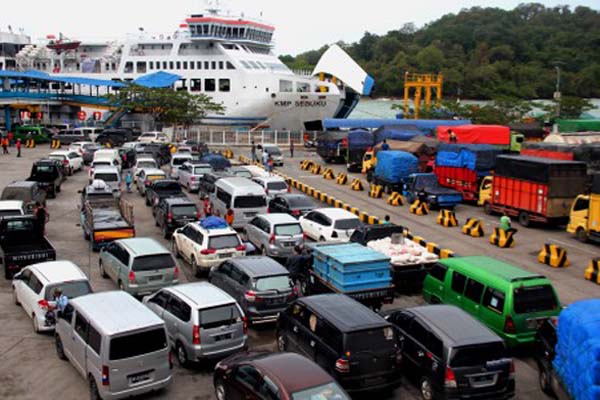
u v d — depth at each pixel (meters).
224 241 20.12
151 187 31.28
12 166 45.47
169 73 65.31
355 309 12.81
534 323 14.01
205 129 66.50
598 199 24.69
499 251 24.22
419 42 169.25
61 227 27.39
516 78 122.94
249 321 15.57
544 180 27.44
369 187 40.16
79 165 45.31
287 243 21.52
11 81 79.25
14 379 12.96
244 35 67.81
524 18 172.62
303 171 47.78
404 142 42.03
